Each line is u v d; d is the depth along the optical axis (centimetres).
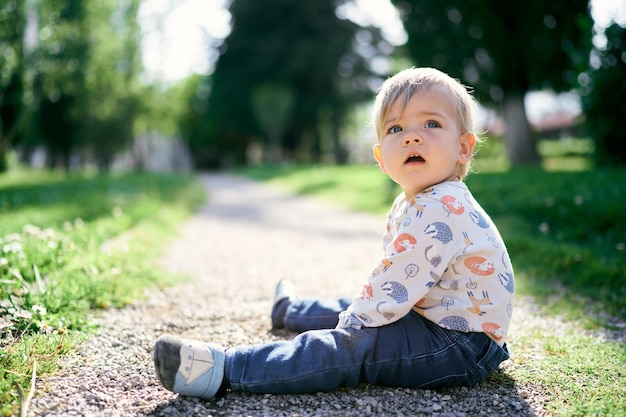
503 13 1340
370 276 188
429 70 202
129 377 194
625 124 923
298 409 174
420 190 198
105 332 239
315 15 3138
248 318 273
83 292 272
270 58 3212
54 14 1290
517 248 437
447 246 181
